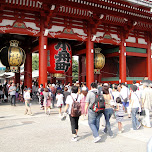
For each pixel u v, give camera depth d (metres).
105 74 30.02
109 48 27.78
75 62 60.12
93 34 22.92
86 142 8.17
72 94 8.78
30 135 9.08
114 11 20.94
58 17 21.31
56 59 21.14
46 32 19.77
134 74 30.36
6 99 23.81
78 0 18.27
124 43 25.47
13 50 20.42
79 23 22.53
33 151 7.01
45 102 14.52
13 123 11.62
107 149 7.31
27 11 19.48
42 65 19.70
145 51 28.12
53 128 10.45
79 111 8.32
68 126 10.92
